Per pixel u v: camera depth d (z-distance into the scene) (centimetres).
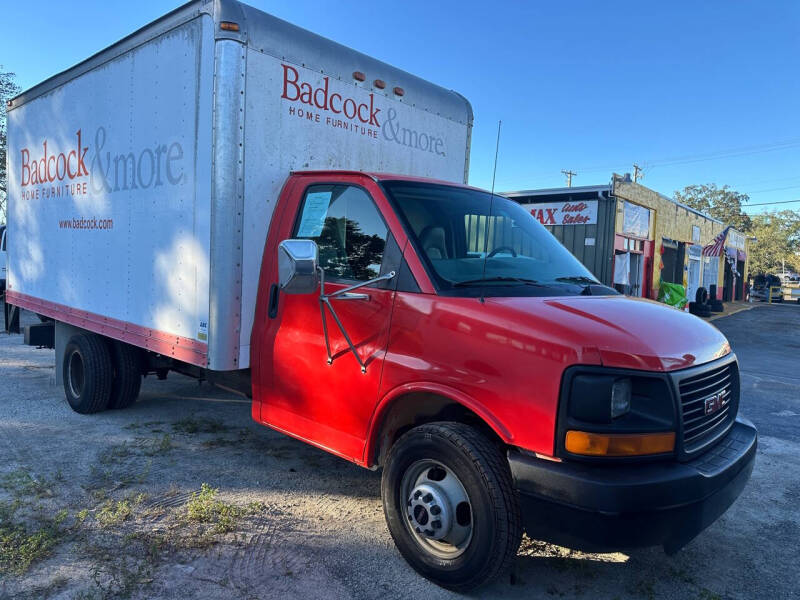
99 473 455
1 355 952
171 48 445
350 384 356
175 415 623
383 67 505
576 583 333
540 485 274
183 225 434
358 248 371
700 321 357
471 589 307
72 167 608
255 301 420
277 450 522
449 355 310
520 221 438
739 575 349
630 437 269
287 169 432
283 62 424
